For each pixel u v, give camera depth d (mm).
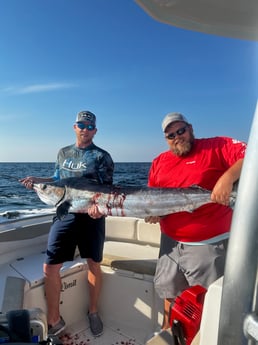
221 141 2135
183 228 2053
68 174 2629
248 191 659
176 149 2158
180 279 2092
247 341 651
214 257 1958
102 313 2631
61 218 2354
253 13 985
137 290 2494
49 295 2338
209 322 1024
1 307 1977
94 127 2611
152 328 2443
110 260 2605
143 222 3145
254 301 647
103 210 2340
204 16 1030
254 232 648
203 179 2076
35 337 1211
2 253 2676
